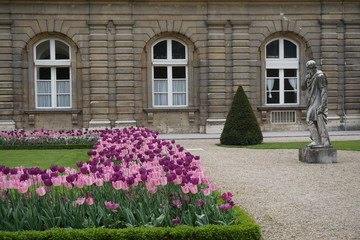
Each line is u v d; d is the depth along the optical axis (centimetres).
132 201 646
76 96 2611
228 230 587
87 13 2558
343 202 879
